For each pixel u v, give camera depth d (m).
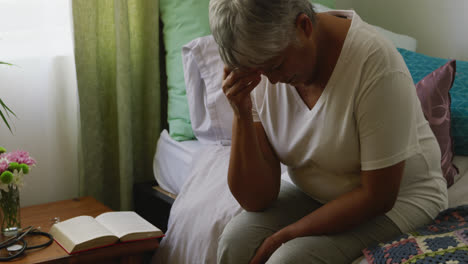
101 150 1.96
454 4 2.29
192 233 1.42
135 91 2.04
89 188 1.95
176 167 1.84
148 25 2.01
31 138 1.86
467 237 0.93
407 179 1.11
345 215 1.04
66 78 1.89
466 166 1.60
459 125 1.65
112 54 1.97
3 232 1.37
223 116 1.71
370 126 0.99
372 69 0.98
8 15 1.74
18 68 1.79
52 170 1.92
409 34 2.49
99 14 1.92
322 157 1.11
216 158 1.63
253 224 1.17
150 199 1.88
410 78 1.01
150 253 1.77
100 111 1.97
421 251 0.92
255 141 1.18
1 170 1.34
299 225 1.08
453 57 2.33
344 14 1.09
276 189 1.22
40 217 1.59
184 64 1.83
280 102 1.16
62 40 1.86
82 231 1.36
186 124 1.92
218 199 1.43
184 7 1.93
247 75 1.04
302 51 0.97
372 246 1.03
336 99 1.03
